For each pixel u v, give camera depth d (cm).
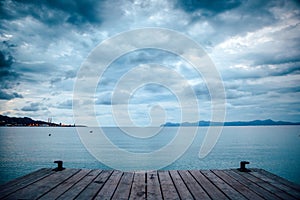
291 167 2819
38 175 417
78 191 322
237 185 354
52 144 6494
